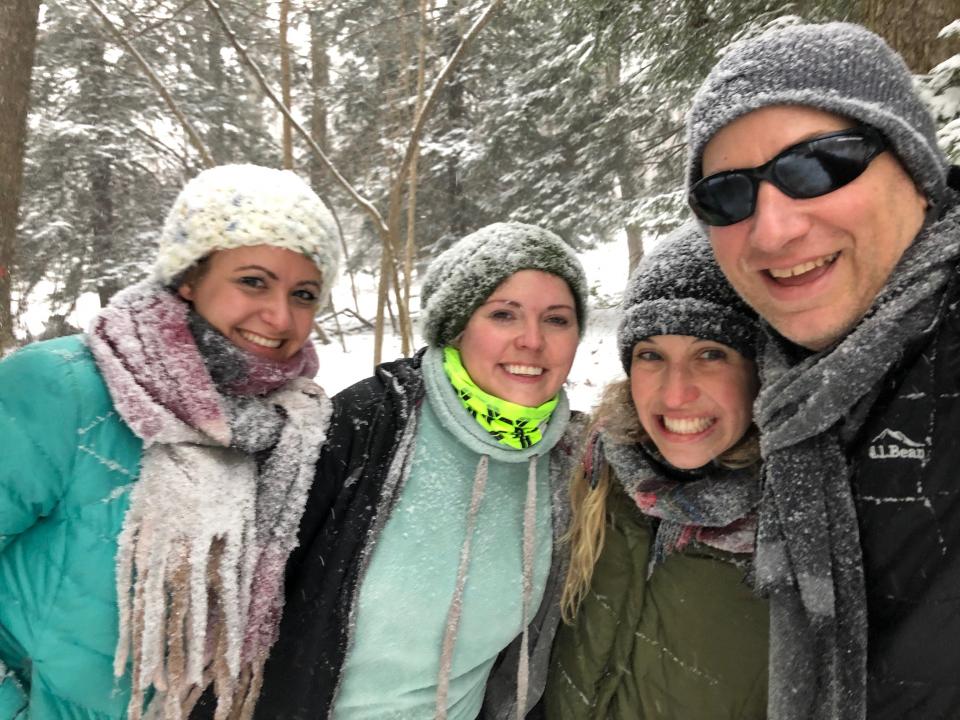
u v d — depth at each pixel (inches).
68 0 205.3
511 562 54.9
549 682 57.3
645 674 50.0
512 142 456.4
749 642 45.9
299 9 191.9
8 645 45.1
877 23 115.5
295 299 49.9
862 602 34.8
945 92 100.5
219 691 44.3
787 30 37.7
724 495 45.9
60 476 41.9
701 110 39.4
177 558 41.9
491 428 54.2
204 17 219.6
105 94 482.3
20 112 142.2
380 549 50.8
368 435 53.2
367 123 354.0
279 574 46.5
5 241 142.3
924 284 33.9
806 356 41.3
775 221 36.0
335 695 49.2
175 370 44.4
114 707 44.4
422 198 489.1
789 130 35.5
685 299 47.1
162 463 43.0
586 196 427.5
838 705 35.0
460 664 53.7
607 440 53.2
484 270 53.1
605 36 248.1
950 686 32.0
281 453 48.6
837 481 36.4
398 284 197.6
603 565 53.7
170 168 507.2
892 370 34.9
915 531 33.1
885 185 35.4
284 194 47.6
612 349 359.6
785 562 38.8
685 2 219.1
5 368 42.6
